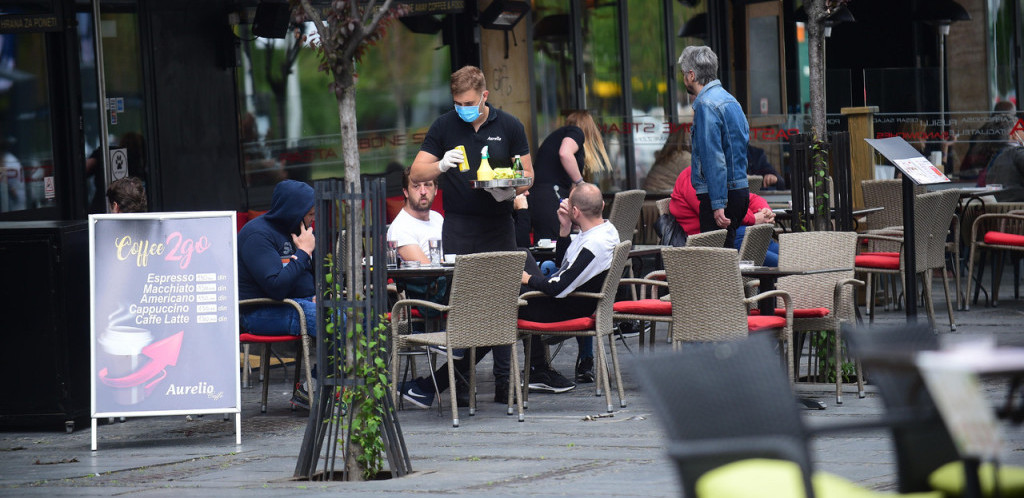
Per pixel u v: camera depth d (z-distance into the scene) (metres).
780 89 30.97
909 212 16.12
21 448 14.96
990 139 28.53
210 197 23.91
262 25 24.03
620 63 33.44
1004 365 6.20
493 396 17.70
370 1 12.38
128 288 14.97
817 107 18.48
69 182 21.97
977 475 6.32
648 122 29.03
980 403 6.20
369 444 12.16
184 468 13.21
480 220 17.16
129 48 22.59
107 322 14.87
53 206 21.83
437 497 10.77
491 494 10.80
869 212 23.69
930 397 7.48
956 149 28.77
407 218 18.28
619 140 29.23
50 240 16.03
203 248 15.09
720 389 7.32
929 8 38.34
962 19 38.09
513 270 15.43
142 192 17.28
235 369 14.88
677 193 20.97
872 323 20.98
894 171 27.81
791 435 7.36
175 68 23.30
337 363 12.38
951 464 7.60
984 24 39.47
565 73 31.72
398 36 27.92
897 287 28.06
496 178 16.62
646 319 16.25
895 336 7.57
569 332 16.06
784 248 17.12
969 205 27.58
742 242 19.52
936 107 29.19
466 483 11.45
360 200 12.42
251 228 16.56
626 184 29.20
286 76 25.42
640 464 12.21
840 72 29.80
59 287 16.05
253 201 24.88
